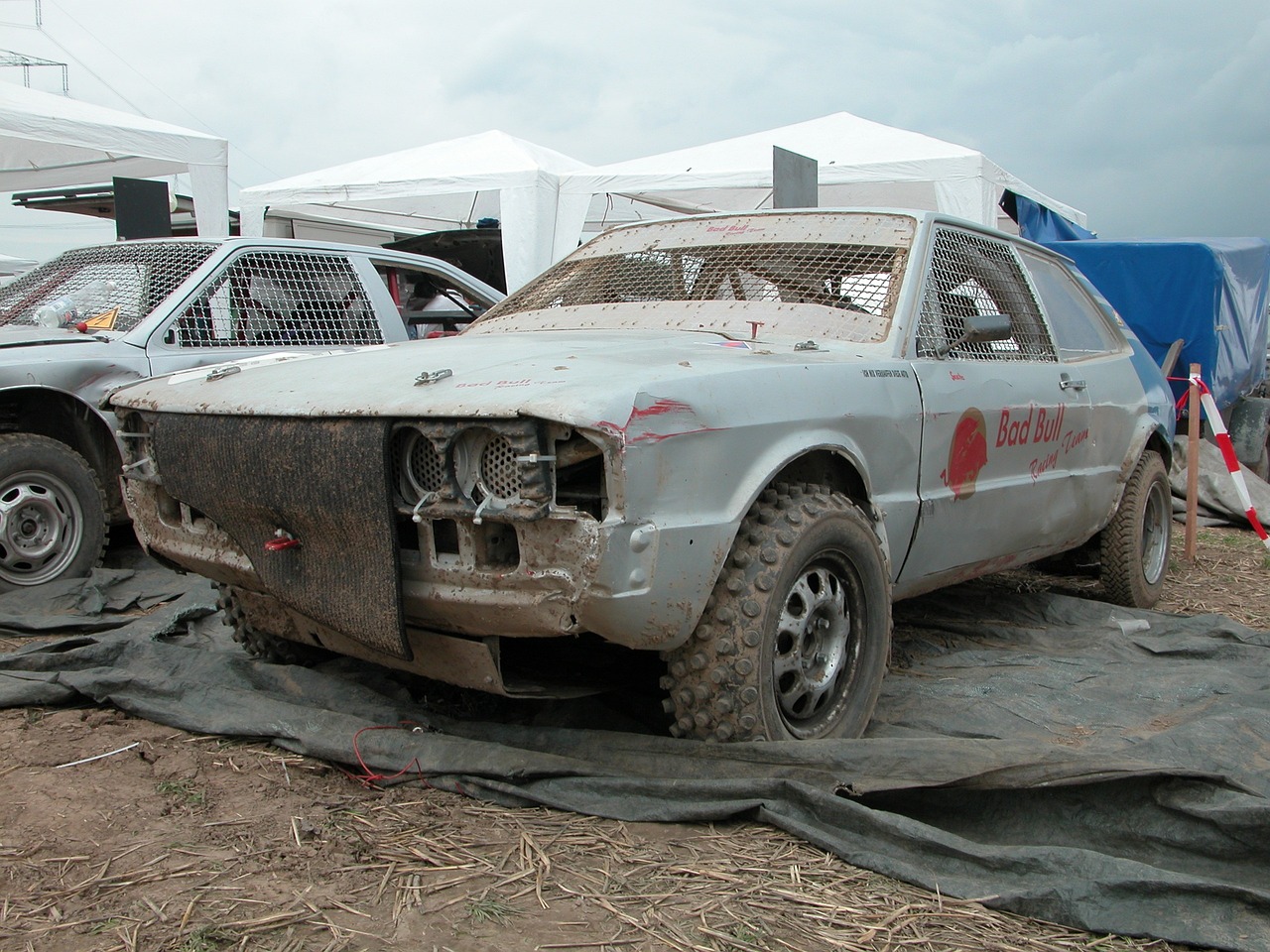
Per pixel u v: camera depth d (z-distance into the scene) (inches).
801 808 102.9
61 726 128.0
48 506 196.7
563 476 103.6
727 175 461.4
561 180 484.4
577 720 126.3
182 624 170.4
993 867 94.3
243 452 114.6
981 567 166.1
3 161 518.6
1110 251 357.4
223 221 458.6
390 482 103.9
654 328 152.9
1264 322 422.6
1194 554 270.4
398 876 92.0
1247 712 129.9
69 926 82.4
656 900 89.4
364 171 522.0
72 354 196.2
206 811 104.5
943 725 134.6
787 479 128.6
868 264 153.0
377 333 235.5
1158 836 99.1
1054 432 174.7
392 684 138.9
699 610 107.6
